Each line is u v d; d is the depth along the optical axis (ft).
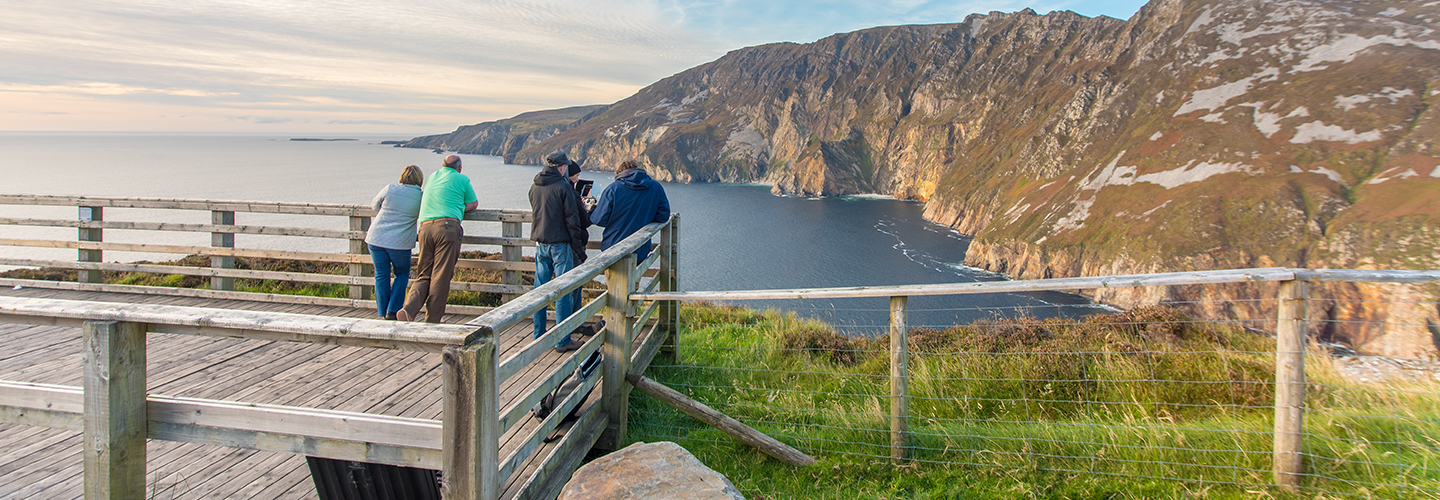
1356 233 383.04
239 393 15.29
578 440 13.52
